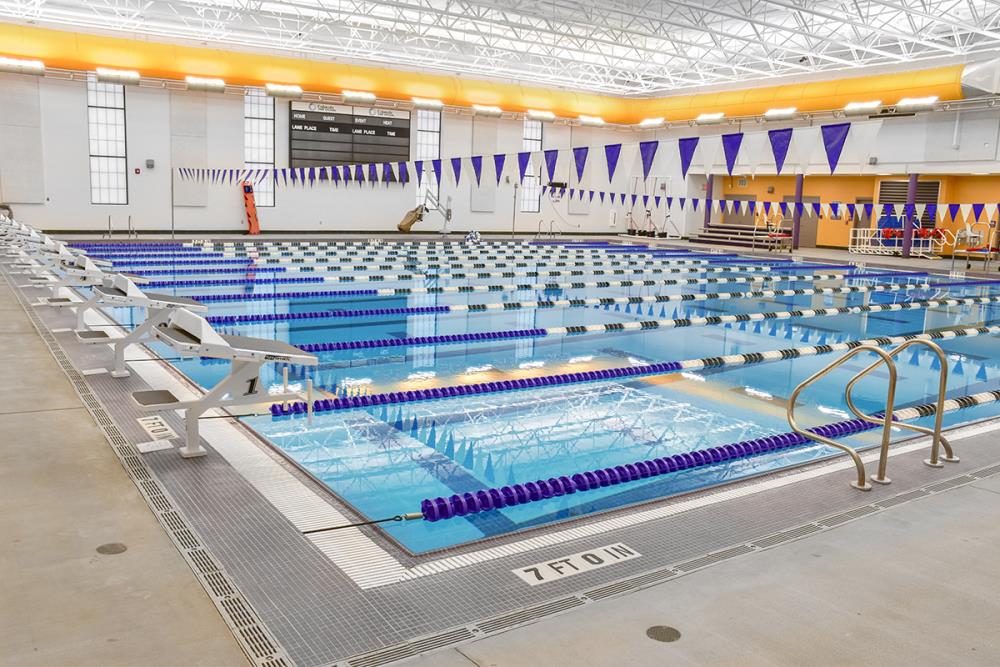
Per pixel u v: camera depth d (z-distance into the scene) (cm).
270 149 1773
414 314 833
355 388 512
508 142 2088
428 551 244
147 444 326
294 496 282
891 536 260
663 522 272
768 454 398
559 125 2161
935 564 238
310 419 333
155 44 1504
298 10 1551
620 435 427
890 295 1095
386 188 1938
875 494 302
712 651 185
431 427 432
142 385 422
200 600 202
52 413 364
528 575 227
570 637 190
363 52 1727
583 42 1750
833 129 844
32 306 664
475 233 1839
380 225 1953
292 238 1702
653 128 2150
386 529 286
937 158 1534
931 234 1645
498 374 565
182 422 360
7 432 333
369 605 205
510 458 384
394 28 1602
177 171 1670
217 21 1507
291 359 322
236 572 221
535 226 2208
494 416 459
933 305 1000
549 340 714
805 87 1589
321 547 241
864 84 1484
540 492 327
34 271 878
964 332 798
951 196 1684
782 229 1953
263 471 305
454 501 305
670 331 777
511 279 1174
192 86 1548
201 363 532
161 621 190
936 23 1492
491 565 234
